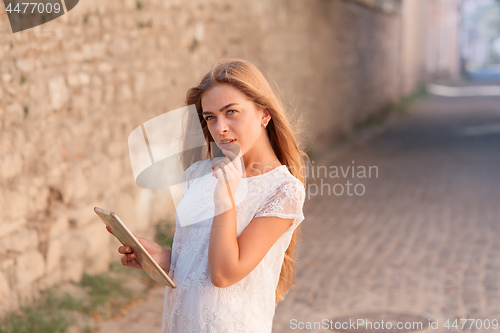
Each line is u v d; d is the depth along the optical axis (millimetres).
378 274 5527
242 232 1765
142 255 1819
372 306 4723
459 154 12766
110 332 4191
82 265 4926
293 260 2162
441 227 7191
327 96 13672
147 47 6055
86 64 5102
